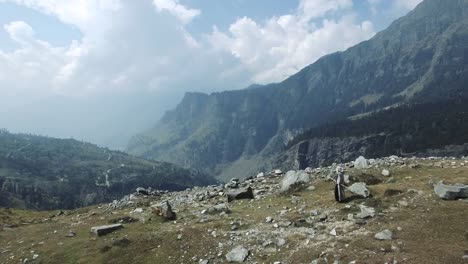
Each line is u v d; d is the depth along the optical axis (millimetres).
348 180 36000
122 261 26797
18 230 38094
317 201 32594
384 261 20141
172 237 29031
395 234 23078
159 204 36281
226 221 31203
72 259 28297
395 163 41219
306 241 24516
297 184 38688
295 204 33719
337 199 30828
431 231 22703
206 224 31016
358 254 21422
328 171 43062
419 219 24562
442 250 20359
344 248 22438
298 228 27188
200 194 45969
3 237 35875
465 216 23828
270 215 31547
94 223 36750
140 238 29672
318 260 21734
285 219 29500
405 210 26438
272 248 24797
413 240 22000
